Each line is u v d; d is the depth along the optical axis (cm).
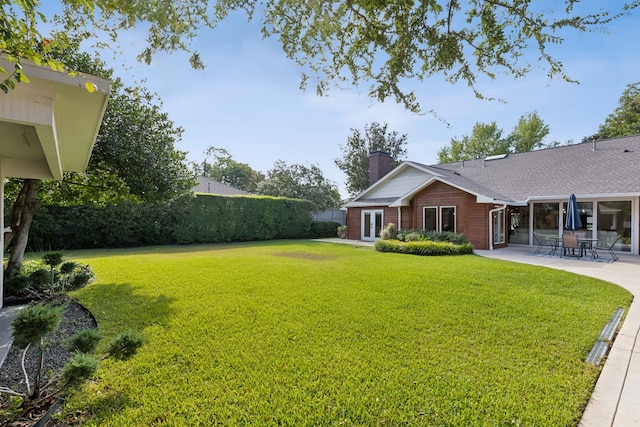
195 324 411
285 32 267
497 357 323
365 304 500
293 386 269
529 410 236
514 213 1535
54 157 383
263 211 1936
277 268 830
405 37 244
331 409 238
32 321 218
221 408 238
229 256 1104
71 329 405
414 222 1614
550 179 1461
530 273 758
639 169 1234
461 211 1437
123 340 255
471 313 460
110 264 896
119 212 1423
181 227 1620
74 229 1338
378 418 228
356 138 3341
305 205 2150
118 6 223
